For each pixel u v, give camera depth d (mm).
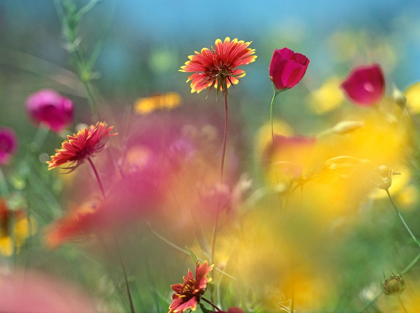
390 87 2033
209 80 915
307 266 1126
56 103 1205
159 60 1386
